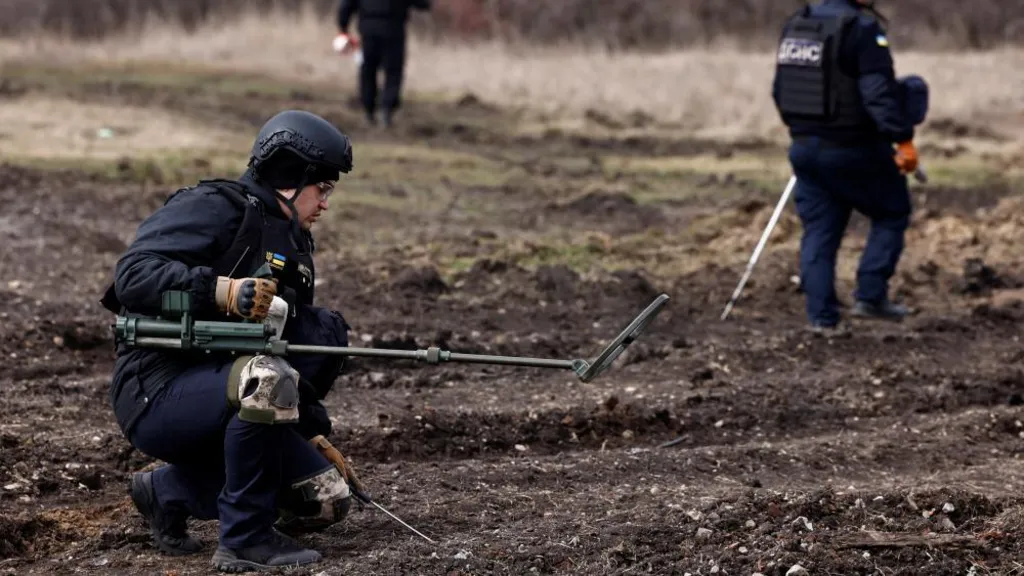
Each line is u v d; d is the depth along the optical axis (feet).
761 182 112.37
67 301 67.46
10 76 154.92
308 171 35.99
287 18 206.69
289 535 38.86
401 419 49.90
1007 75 167.84
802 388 57.88
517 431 50.62
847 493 42.96
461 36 216.54
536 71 177.17
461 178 111.86
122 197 92.73
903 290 77.71
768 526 40.01
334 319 37.27
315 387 37.11
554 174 116.16
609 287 74.23
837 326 69.05
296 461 36.24
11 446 46.34
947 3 211.41
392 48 138.21
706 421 53.72
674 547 38.75
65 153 106.42
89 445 46.93
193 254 34.99
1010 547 39.42
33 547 38.88
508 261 79.97
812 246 68.18
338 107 150.00
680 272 80.79
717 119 148.25
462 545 38.22
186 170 103.91
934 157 123.44
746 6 219.41
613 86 165.37
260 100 150.71
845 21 65.00
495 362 34.73
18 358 57.82
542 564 37.37
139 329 34.94
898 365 62.23
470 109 155.02
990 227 92.53
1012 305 74.08
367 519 40.93
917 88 65.41
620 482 46.21
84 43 193.88
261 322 34.99
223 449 36.09
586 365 34.60
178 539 37.99
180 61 179.22
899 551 38.63
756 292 76.13
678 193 107.55
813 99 66.23
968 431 53.06
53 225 82.53
